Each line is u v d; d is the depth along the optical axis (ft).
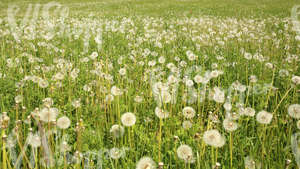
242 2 77.41
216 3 75.56
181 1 85.25
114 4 80.33
